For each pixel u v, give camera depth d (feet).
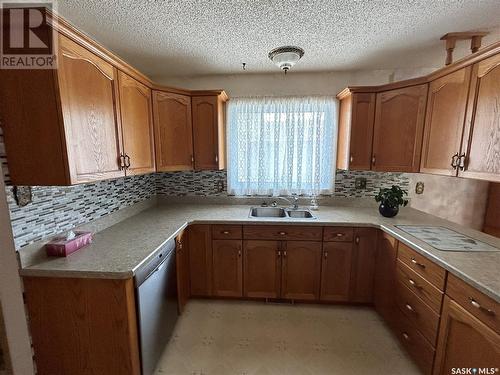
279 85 8.29
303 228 7.00
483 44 5.98
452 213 8.47
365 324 6.53
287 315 6.89
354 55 6.70
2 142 3.71
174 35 5.52
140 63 7.18
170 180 9.05
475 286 3.56
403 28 5.26
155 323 4.91
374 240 6.85
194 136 7.62
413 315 5.14
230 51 6.38
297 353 5.57
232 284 7.39
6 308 1.63
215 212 7.91
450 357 4.15
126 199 7.16
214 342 5.88
